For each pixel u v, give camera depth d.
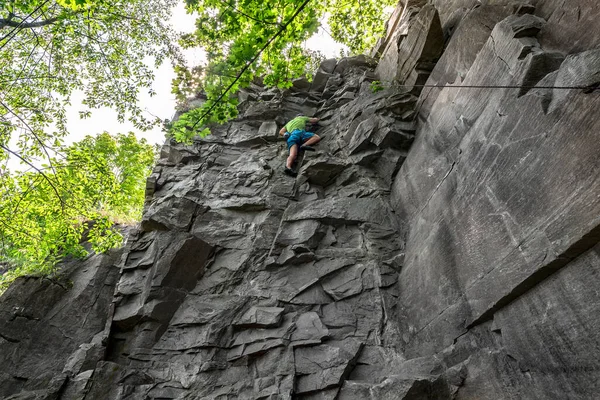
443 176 5.66
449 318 4.69
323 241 6.93
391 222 6.96
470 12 6.09
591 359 2.82
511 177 3.97
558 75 3.60
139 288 6.36
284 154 9.08
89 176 8.12
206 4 3.76
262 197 7.91
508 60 4.48
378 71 9.75
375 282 6.15
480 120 4.89
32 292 7.34
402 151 7.58
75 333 6.89
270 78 4.44
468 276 4.46
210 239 7.09
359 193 7.57
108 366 5.37
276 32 3.79
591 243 2.93
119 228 10.20
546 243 3.28
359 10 7.71
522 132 3.94
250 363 5.43
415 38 7.65
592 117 3.02
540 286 3.44
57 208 8.12
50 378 5.67
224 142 9.51
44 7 6.92
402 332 5.53
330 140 9.12
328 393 4.83
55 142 7.40
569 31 3.95
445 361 4.54
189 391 5.16
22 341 6.54
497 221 4.08
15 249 9.19
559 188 3.26
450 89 6.10
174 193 8.12
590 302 2.89
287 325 5.70
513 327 3.70
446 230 5.16
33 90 8.36
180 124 4.10
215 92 3.95
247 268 6.67
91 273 8.04
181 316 6.09
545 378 3.25
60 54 8.42
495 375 3.81
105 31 8.99
